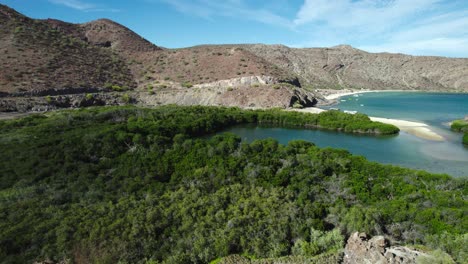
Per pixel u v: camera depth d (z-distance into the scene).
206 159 33.28
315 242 20.73
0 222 22.72
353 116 73.31
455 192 26.80
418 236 20.66
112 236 21.22
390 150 51.34
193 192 26.81
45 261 19.81
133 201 25.64
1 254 19.94
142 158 33.91
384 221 22.25
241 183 29.08
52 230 21.83
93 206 25.02
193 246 20.91
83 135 40.62
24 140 39.16
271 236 21.30
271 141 39.91
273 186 28.11
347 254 19.48
